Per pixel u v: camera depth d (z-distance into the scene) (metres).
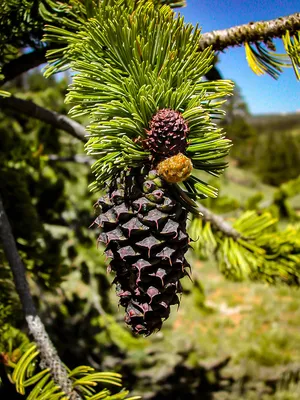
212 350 1.31
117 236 0.16
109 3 0.19
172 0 0.23
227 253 0.34
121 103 0.17
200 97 0.16
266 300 1.93
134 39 0.17
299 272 0.34
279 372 1.19
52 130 0.70
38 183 0.57
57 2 0.21
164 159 0.16
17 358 0.25
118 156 0.16
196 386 1.07
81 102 0.17
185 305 1.75
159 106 0.16
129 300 0.17
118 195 0.16
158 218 0.15
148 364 1.05
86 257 0.63
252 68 0.21
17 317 0.30
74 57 0.19
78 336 0.61
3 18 0.22
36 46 0.25
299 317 1.75
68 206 0.65
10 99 0.29
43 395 0.21
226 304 1.87
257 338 1.48
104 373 0.23
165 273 0.16
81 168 0.78
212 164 0.17
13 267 0.25
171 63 0.16
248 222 0.36
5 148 0.48
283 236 0.36
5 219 0.26
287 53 0.20
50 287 0.36
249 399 1.09
